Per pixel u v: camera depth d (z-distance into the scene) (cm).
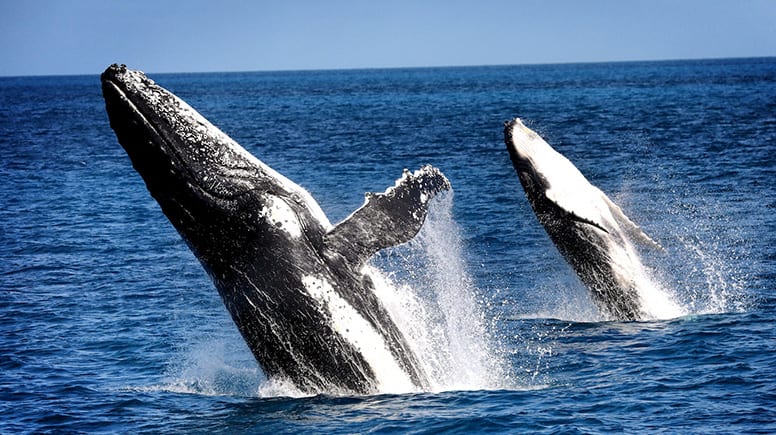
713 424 3462
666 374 4194
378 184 11700
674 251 7469
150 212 10150
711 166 12531
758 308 5584
